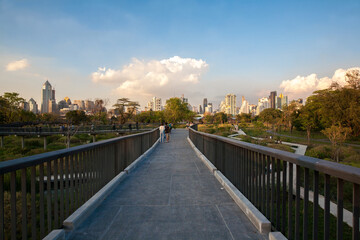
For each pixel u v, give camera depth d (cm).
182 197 406
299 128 6184
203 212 336
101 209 348
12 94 6931
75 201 311
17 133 3838
